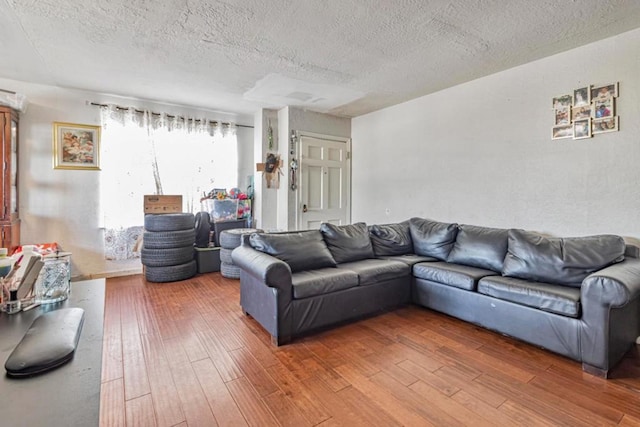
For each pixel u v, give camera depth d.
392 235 3.65
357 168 5.11
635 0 2.04
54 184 3.81
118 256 4.19
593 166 2.66
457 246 3.24
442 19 2.28
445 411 1.66
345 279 2.72
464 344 2.41
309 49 2.76
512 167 3.19
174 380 1.92
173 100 4.31
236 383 1.90
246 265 2.67
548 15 2.22
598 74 2.62
